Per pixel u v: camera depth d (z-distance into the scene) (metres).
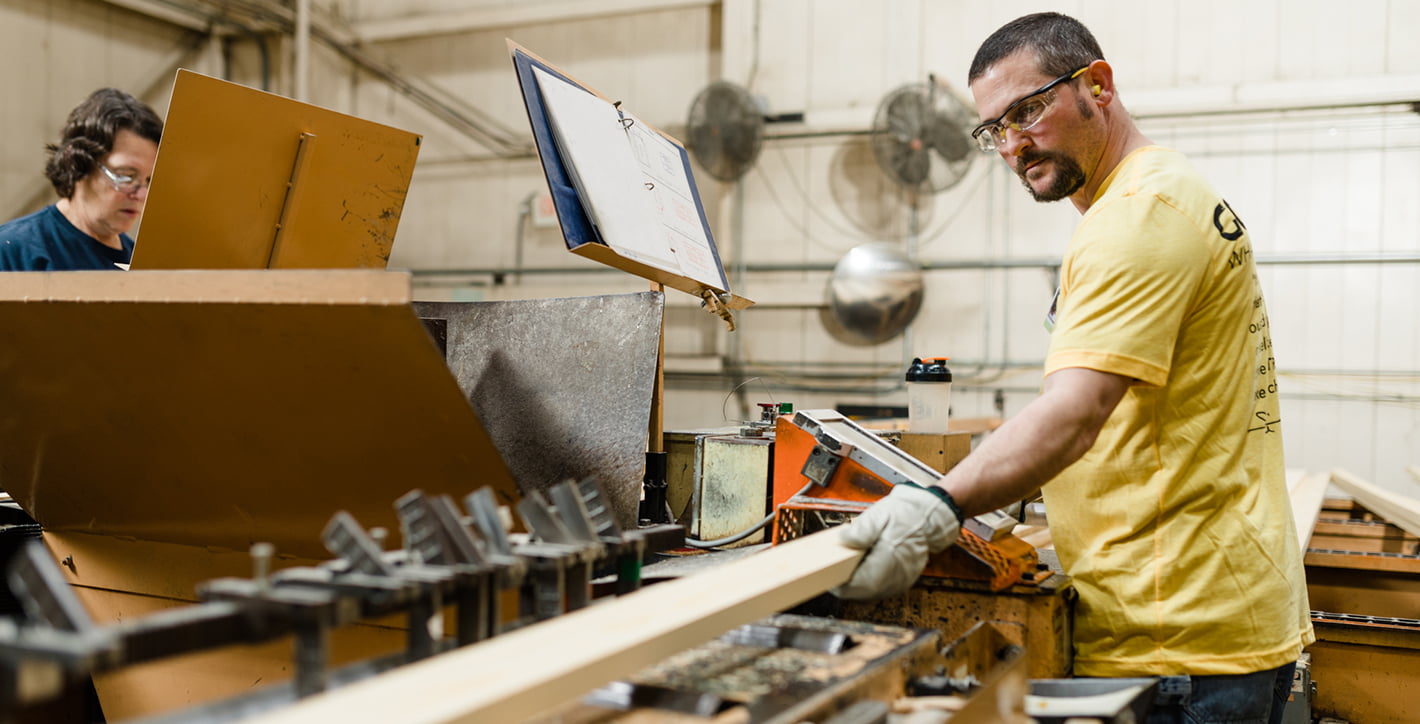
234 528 1.40
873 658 0.92
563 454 1.45
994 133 1.35
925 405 1.67
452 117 6.65
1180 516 1.22
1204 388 1.21
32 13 5.63
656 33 6.20
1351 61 4.90
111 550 1.55
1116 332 1.12
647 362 1.43
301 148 1.55
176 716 0.66
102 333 1.12
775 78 5.85
